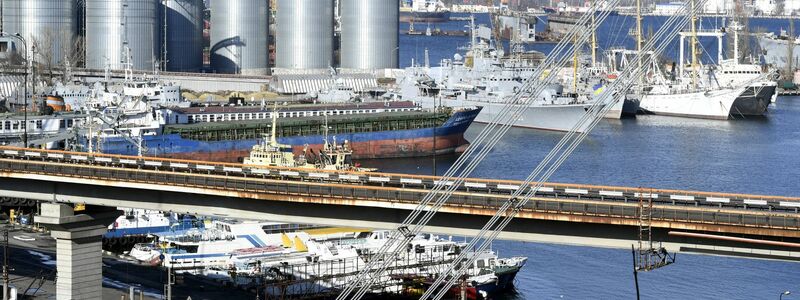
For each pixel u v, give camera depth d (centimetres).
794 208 13738
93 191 16425
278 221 15488
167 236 18338
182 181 15700
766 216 13250
